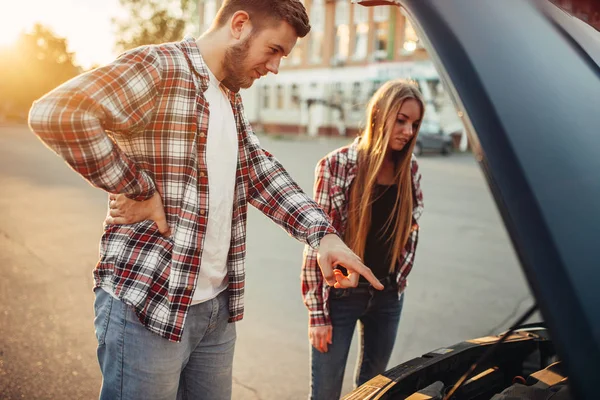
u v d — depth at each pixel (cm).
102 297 152
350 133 3297
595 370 69
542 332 178
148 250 147
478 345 164
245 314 421
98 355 155
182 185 147
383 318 232
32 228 679
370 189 214
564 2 112
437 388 137
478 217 842
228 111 161
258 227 740
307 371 335
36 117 121
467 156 2184
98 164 127
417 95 209
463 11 93
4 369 315
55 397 290
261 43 150
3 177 1130
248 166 173
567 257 75
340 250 155
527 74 89
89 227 691
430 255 610
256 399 303
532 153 81
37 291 448
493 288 498
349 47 3288
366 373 242
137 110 138
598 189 81
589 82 93
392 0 106
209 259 160
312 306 222
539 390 127
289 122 3706
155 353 148
